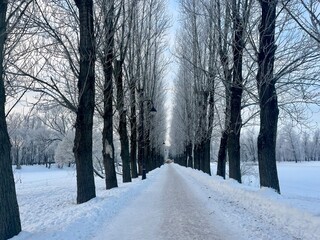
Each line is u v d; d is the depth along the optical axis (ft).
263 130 44.68
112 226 31.89
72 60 49.11
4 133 25.63
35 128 203.62
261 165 44.93
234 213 37.83
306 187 107.45
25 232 26.22
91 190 47.62
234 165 71.31
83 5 46.11
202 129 111.96
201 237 27.58
